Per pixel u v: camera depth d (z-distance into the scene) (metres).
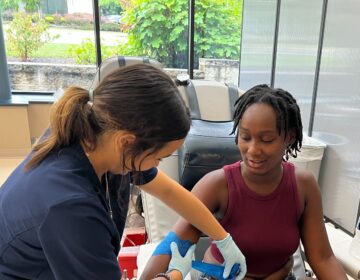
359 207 2.28
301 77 2.89
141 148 0.67
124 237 1.90
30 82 4.00
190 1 3.71
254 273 1.10
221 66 4.08
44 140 0.70
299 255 1.24
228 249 1.00
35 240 0.61
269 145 0.98
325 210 2.65
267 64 3.48
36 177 0.64
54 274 0.64
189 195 0.98
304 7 2.79
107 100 0.64
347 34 2.32
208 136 1.69
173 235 1.04
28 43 3.85
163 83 0.65
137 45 3.91
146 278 0.97
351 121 2.32
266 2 3.42
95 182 0.69
